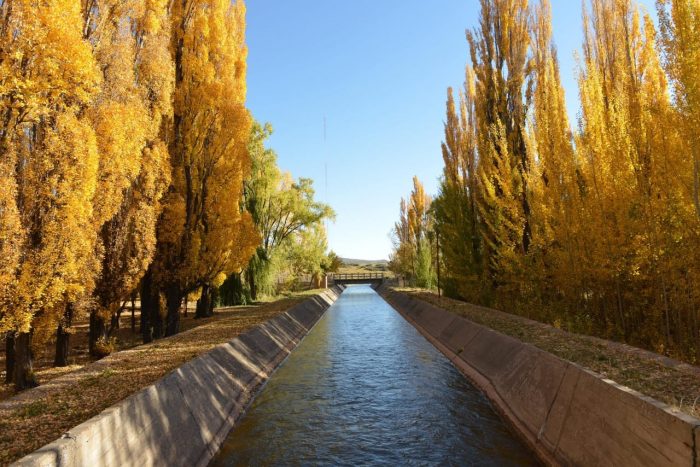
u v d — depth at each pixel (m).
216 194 19.73
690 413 5.43
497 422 10.49
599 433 6.66
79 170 10.19
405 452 8.85
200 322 23.05
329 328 29.75
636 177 11.33
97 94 12.00
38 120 9.63
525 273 18.09
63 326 13.28
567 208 14.44
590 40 16.02
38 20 9.10
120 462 6.18
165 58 15.71
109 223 14.28
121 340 19.52
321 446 9.24
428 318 27.17
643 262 11.42
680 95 8.52
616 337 13.11
